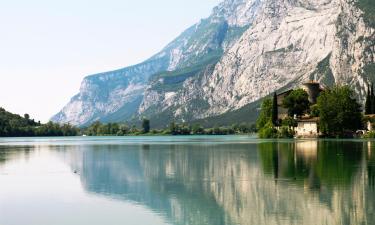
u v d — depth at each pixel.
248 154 125.56
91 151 164.00
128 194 65.50
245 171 86.38
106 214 53.31
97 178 83.00
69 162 115.94
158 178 81.19
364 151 126.31
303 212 51.47
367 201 56.12
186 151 150.25
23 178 85.19
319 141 192.50
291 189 65.19
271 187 67.38
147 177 82.88
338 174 78.81
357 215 49.66
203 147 174.00
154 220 50.19
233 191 65.44
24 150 176.00
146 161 114.06
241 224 47.59
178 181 76.81
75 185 74.94
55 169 99.69
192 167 96.56
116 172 91.62
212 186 70.50
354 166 89.81
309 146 154.00
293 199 58.25
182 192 66.12
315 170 84.81
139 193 66.06
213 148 163.62
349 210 51.81
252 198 59.88
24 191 70.00
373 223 46.69
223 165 98.31
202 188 69.00
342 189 64.38
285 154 121.12
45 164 111.44
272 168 89.62
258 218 49.59
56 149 182.75
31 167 104.62
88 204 59.03
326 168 87.38
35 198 64.00
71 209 56.31
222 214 51.91
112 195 65.00
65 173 91.88
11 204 60.00
